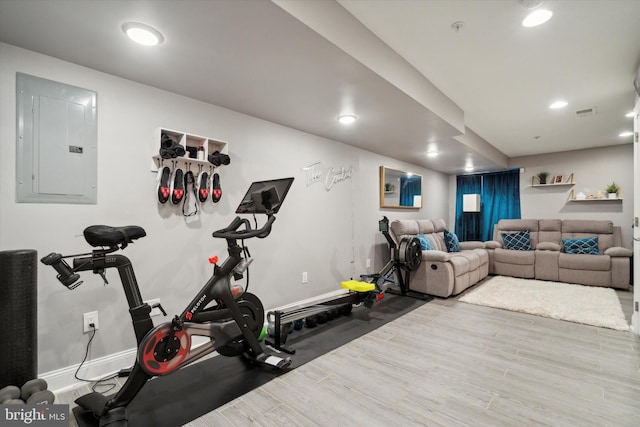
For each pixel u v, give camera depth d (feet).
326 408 5.67
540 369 7.15
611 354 7.95
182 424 5.23
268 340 8.54
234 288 7.54
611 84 9.71
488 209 22.00
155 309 7.71
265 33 5.58
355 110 9.61
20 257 5.35
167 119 8.07
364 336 9.13
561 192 19.19
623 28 6.86
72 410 5.56
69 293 6.46
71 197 6.52
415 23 6.77
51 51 6.14
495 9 6.29
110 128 7.09
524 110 12.03
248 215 9.87
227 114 9.41
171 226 8.04
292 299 11.46
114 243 5.09
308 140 12.19
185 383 6.53
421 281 13.96
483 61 8.40
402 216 18.28
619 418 5.40
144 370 5.33
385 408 5.68
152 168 7.72
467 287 14.90
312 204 12.37
